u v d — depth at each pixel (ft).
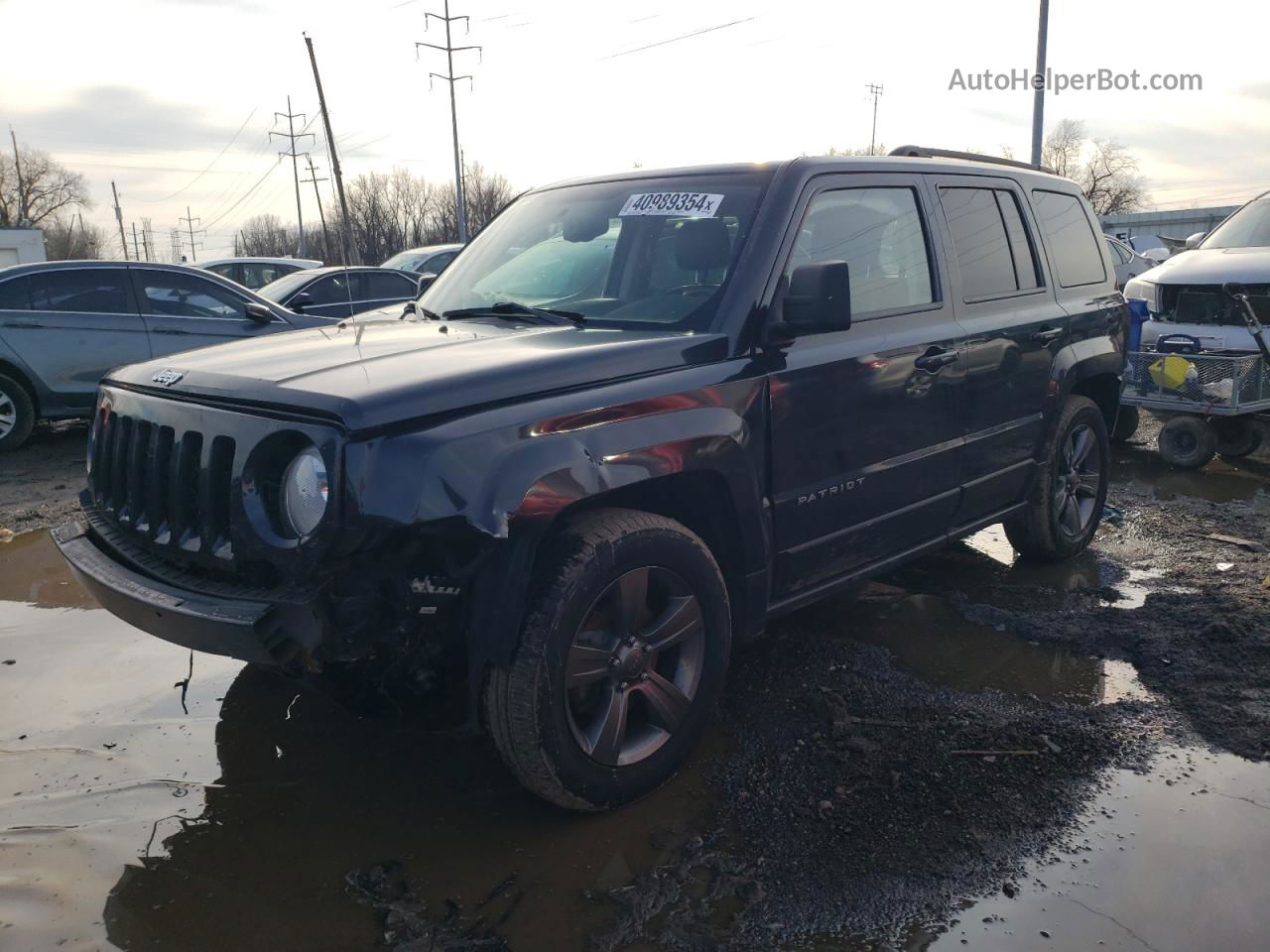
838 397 10.76
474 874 8.21
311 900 7.86
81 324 26.81
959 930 7.48
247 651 7.54
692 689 9.56
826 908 7.73
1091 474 16.43
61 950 7.25
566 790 8.59
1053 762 9.94
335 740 10.50
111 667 12.35
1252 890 7.92
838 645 12.91
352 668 8.70
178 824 8.93
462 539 7.69
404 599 7.83
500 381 8.29
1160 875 8.13
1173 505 19.95
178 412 8.84
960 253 13.11
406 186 232.94
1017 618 13.70
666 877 8.14
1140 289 25.22
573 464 8.23
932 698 11.38
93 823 8.90
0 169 258.16
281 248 279.28
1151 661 12.25
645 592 8.99
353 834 8.79
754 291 10.12
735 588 10.25
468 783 9.66
